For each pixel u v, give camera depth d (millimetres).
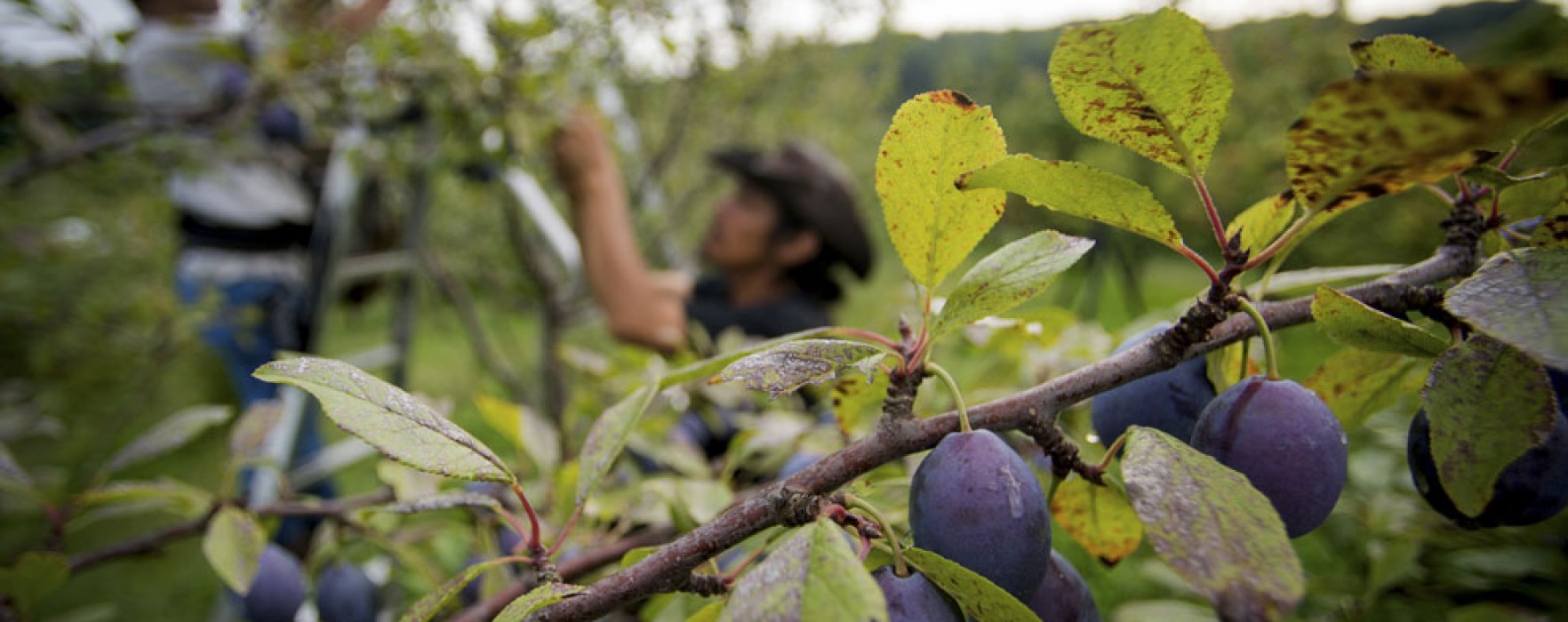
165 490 1138
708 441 2197
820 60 4992
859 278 3176
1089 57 539
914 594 548
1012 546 555
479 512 1298
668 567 566
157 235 4281
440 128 2773
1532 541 1628
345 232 2953
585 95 3053
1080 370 629
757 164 2936
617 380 2010
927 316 644
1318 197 483
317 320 2945
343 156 2861
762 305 3014
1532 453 597
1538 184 624
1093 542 818
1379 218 3525
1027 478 577
